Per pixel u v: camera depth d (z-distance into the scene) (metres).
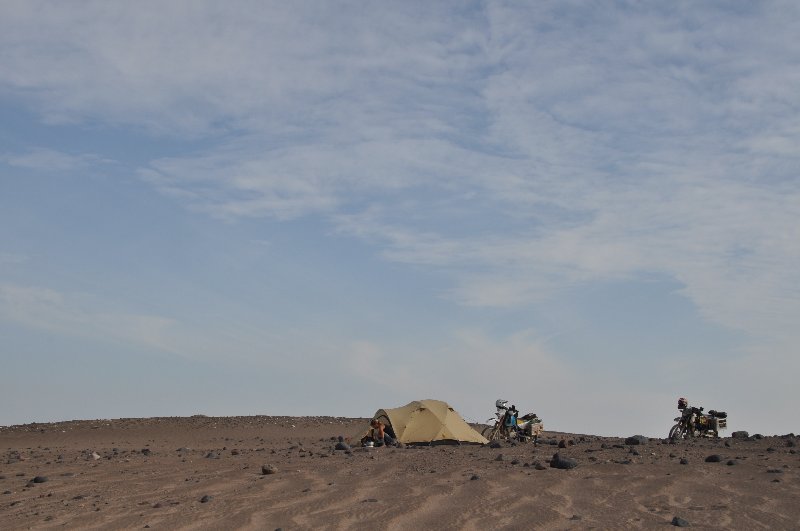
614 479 13.34
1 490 13.74
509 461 16.59
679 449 18.39
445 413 24.39
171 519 10.43
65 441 30.23
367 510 10.83
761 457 16.30
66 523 10.29
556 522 9.99
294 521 10.22
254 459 18.67
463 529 9.65
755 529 9.67
